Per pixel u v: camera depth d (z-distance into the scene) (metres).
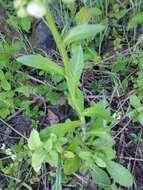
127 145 0.43
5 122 0.45
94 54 0.46
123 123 0.44
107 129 0.39
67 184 0.41
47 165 0.42
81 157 0.38
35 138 0.35
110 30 0.50
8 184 0.42
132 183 0.39
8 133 0.45
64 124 0.36
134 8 0.49
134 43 0.49
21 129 0.45
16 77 0.47
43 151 0.35
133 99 0.40
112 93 0.45
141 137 0.43
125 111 0.45
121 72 0.47
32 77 0.47
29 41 0.50
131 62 0.47
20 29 0.49
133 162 0.42
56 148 0.36
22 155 0.42
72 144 0.38
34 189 0.42
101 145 0.39
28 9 0.24
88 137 0.40
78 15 0.44
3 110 0.45
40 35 0.50
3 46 0.47
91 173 0.39
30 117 0.46
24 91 0.45
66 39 0.29
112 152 0.38
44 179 0.42
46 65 0.32
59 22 0.50
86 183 0.41
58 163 0.37
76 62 0.34
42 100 0.46
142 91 0.45
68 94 0.41
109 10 0.50
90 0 0.48
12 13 0.50
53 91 0.46
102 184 0.39
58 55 0.49
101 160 0.37
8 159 0.43
